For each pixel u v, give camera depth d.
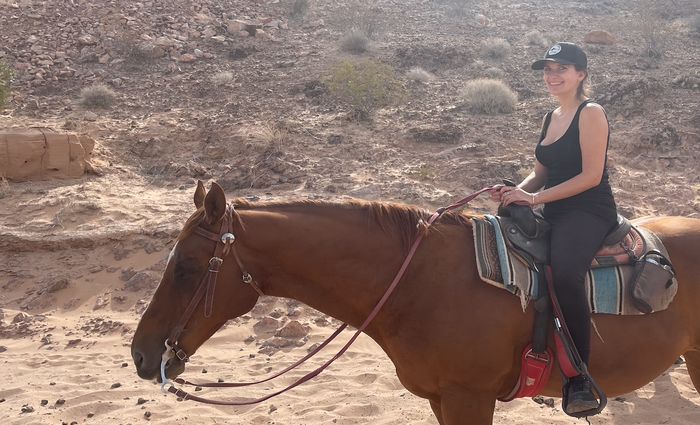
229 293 3.34
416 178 11.70
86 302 9.13
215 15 21.61
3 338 8.38
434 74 17.64
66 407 6.10
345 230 3.46
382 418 5.59
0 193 11.71
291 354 7.47
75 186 11.90
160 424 5.58
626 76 16.62
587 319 3.38
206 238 3.29
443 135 13.32
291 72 17.53
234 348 7.84
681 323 3.65
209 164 13.03
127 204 11.09
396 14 22.92
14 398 6.38
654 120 14.07
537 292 3.41
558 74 3.63
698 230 3.92
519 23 22.75
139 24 20.14
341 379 6.60
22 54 18.38
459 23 22.34
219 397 6.26
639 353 3.54
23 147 12.22
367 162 12.48
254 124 14.03
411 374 3.55
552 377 3.51
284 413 5.79
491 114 14.78
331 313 3.61
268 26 21.14
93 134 14.07
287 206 3.53
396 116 14.67
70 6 20.83
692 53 19.03
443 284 3.43
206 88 16.72
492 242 3.51
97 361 7.48
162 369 3.22
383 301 3.42
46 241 10.02
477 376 3.42
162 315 3.29
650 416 5.52
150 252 9.85
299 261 3.42
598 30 19.92
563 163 3.64
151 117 15.05
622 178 12.16
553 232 3.55
